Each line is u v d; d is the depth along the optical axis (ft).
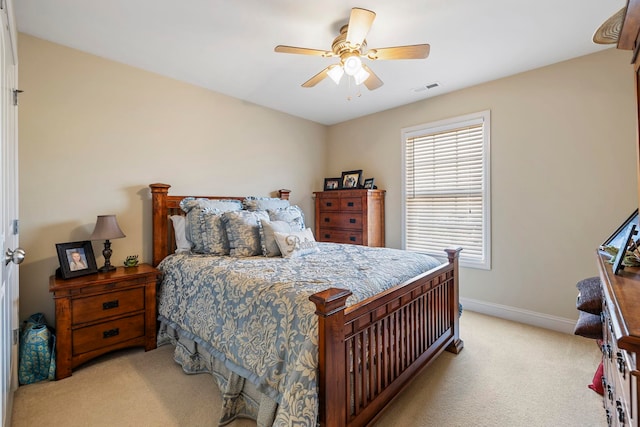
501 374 6.82
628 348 2.31
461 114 11.02
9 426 5.19
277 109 13.23
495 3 6.38
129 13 6.66
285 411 4.06
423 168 12.30
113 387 6.39
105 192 8.70
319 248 9.45
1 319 4.02
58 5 6.36
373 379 5.03
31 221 7.52
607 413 4.71
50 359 6.68
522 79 9.69
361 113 13.83
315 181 15.16
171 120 10.03
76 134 8.20
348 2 6.30
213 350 6.12
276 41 7.82
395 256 7.99
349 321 4.52
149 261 9.54
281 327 4.73
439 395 6.09
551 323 9.29
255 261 7.64
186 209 9.45
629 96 8.06
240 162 11.99
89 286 7.12
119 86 8.94
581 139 8.73
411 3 6.33
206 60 8.84
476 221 10.89
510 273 10.07
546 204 9.35
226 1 6.28
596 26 7.19
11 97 5.75
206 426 5.24
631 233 4.12
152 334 8.14
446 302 7.68
